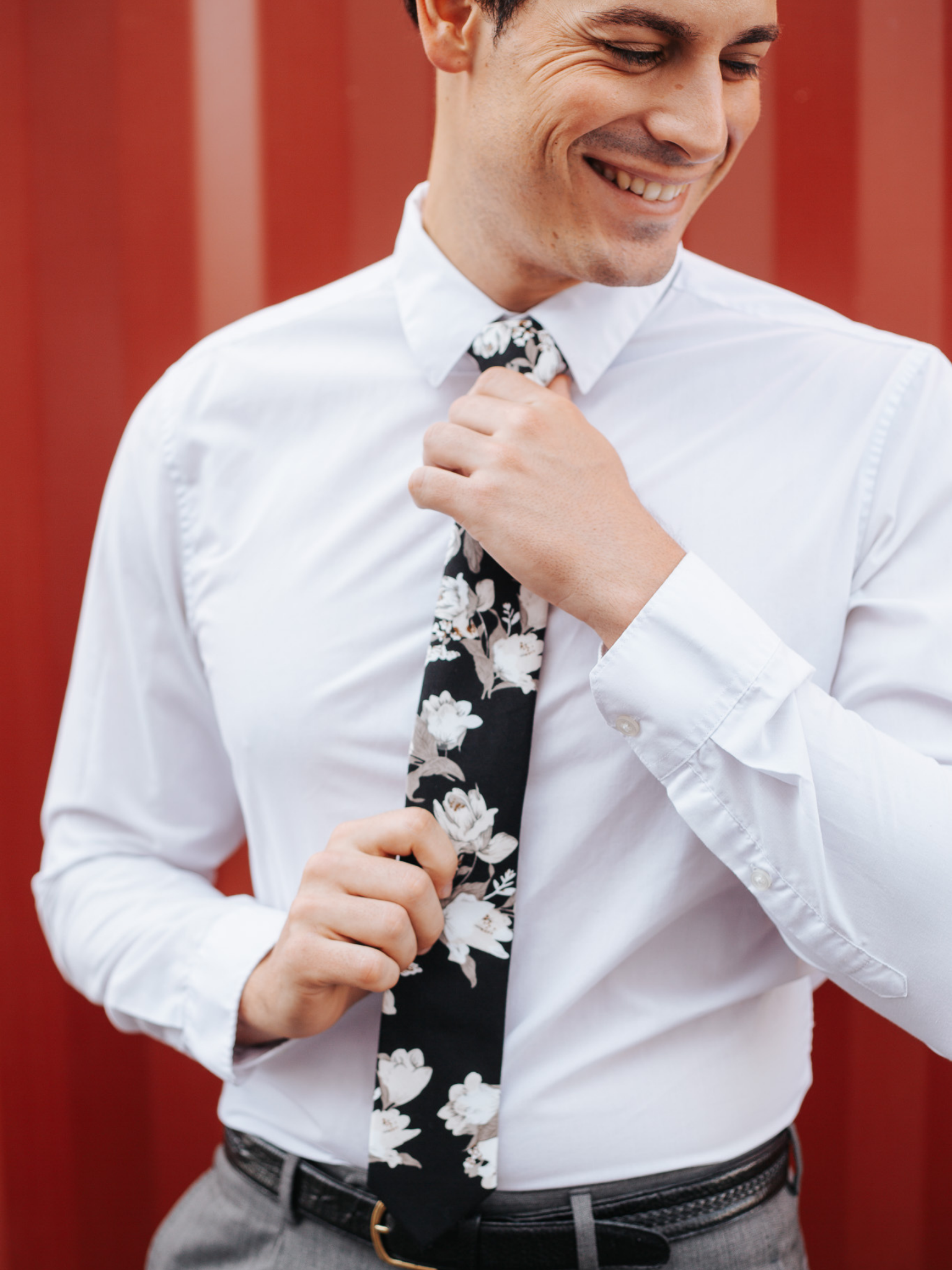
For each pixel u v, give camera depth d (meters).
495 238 1.00
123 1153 1.48
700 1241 0.99
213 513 1.10
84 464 1.43
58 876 1.14
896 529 0.99
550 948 1.00
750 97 0.94
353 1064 1.02
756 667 0.91
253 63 1.39
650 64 0.90
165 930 1.08
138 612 1.13
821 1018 1.40
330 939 0.96
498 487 0.95
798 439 1.01
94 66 1.40
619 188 0.94
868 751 0.92
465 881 0.97
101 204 1.42
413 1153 0.97
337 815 1.04
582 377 1.03
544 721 1.00
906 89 1.33
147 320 1.42
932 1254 1.40
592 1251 0.97
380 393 1.07
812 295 1.36
